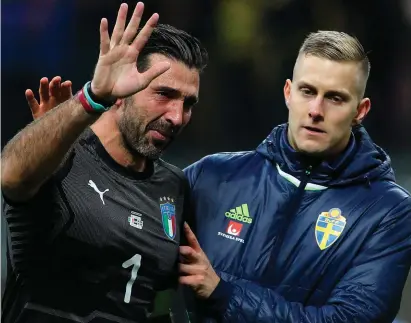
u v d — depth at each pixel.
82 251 10.47
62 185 10.41
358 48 11.30
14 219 10.21
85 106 9.20
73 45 56.59
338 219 11.53
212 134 56.16
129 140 10.77
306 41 11.52
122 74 9.31
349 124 11.45
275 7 56.03
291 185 11.83
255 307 11.16
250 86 56.84
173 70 10.64
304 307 11.25
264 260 11.59
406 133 56.78
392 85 56.53
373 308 11.20
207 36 56.97
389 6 55.50
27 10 55.91
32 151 9.28
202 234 11.98
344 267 11.43
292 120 11.49
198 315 11.68
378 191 11.67
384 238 11.44
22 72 56.16
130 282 10.82
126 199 10.91
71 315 10.46
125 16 9.44
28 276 10.45
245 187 12.03
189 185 12.11
